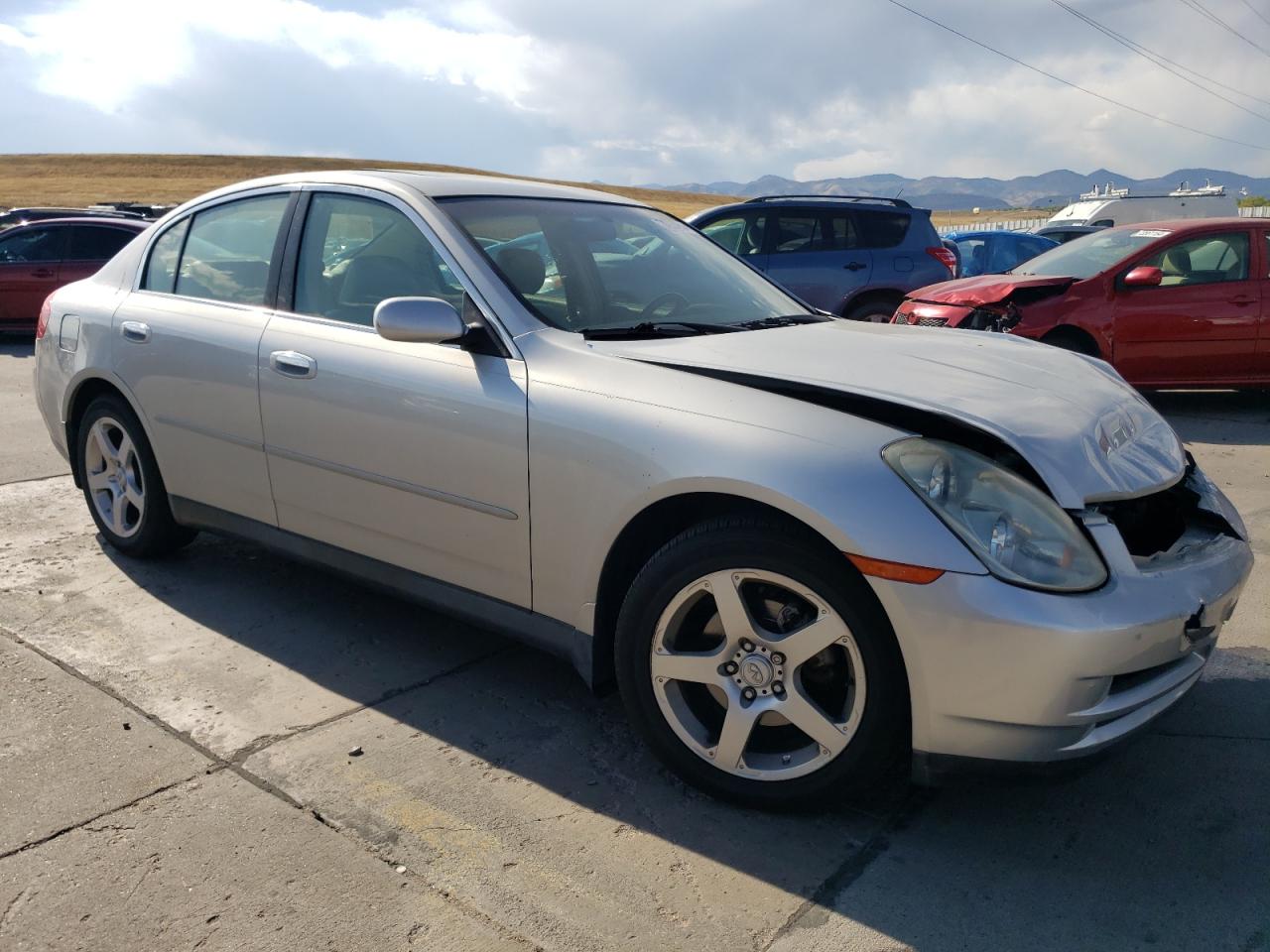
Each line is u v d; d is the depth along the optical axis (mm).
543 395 2836
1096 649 2250
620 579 2838
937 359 3010
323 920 2223
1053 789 2801
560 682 3410
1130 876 2434
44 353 4492
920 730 2373
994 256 14891
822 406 2562
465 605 3133
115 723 3035
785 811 2645
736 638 2570
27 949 2121
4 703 3127
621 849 2498
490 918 2240
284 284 3615
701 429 2566
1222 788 2812
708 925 2238
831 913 2283
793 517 2422
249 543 3828
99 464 4406
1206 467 6457
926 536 2291
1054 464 2457
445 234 3232
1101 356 8039
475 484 2975
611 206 3896
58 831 2508
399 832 2541
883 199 10414
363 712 3156
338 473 3342
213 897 2285
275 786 2727
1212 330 7961
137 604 3936
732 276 3893
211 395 3701
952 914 2289
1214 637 2729
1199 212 22969
